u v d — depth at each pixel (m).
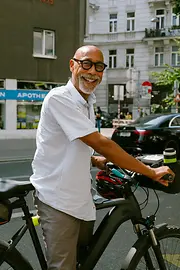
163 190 2.53
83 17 20.05
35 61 18.61
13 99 18.02
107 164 2.67
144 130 11.54
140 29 36.38
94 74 2.33
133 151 3.08
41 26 18.61
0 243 2.30
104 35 37.56
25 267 2.35
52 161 2.33
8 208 2.22
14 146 15.19
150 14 35.91
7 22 17.59
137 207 2.63
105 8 37.28
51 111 2.25
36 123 18.86
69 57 19.66
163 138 11.61
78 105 2.32
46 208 2.36
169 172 2.36
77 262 2.52
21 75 18.19
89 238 2.56
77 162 2.30
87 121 2.23
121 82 37.16
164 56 35.72
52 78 19.20
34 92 18.66
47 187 2.34
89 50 2.34
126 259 2.51
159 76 22.48
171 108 30.33
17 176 8.84
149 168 2.33
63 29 19.36
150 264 2.60
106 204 2.53
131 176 2.62
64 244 2.34
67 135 2.21
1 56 17.56
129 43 36.78
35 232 2.39
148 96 21.27
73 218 2.35
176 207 6.13
